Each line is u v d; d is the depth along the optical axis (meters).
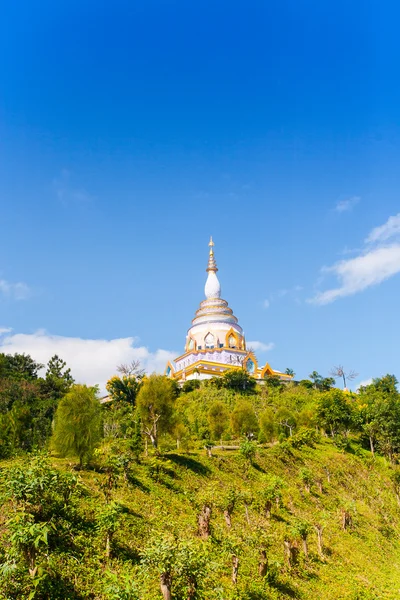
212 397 101.12
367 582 36.72
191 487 42.34
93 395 43.19
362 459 75.56
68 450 39.53
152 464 41.09
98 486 34.84
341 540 45.50
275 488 43.25
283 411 82.56
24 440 52.47
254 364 129.00
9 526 19.95
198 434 72.69
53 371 92.75
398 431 79.00
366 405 89.00
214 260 149.38
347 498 59.16
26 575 19.64
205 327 134.75
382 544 49.50
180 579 21.88
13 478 23.16
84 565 22.94
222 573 28.44
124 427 64.06
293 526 38.44
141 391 52.88
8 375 85.25
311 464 64.62
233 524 37.47
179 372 130.88
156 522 31.73
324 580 34.53
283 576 32.12
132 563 24.94
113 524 24.95
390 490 68.62
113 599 18.62
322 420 84.19
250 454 53.59
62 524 25.06
